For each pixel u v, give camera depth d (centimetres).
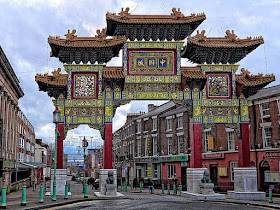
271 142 3309
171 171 4616
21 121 5144
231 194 2584
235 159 3625
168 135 4722
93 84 2611
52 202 1897
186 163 4278
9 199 2283
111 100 2588
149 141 5066
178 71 2634
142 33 2658
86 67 2608
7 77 3581
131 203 1961
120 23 2564
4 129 3516
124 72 2608
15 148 4353
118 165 6569
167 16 2611
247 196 2498
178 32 2667
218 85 2695
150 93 2625
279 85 3631
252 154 3481
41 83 2533
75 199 2155
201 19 2581
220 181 3819
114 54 2761
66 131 2544
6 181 3503
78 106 2566
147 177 5038
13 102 4012
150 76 2611
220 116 2659
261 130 3428
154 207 1728
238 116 2675
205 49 2623
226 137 3781
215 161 3919
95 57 2619
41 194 1869
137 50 2639
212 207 1809
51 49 2642
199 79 2570
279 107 3262
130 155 5678
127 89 2617
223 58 2731
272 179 3134
